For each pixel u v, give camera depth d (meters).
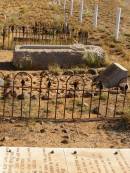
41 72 14.59
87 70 15.13
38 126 10.46
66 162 8.16
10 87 11.94
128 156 8.55
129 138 10.18
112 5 33.72
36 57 15.58
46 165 8.01
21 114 10.86
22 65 15.46
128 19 27.84
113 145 9.80
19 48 16.03
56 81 13.86
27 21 24.70
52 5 30.67
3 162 8.02
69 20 25.83
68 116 11.10
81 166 8.05
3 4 30.52
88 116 11.16
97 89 13.17
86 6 31.69
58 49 15.88
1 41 19.19
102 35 21.95
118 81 13.55
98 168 8.01
